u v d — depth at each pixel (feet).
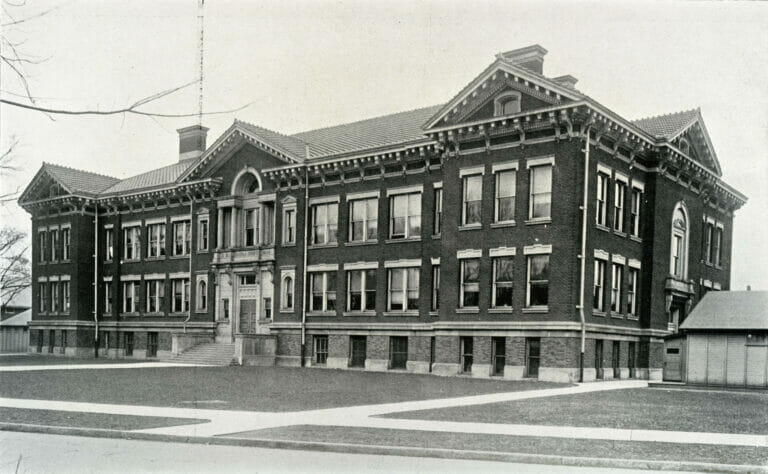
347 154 133.28
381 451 42.29
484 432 48.88
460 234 114.52
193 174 161.17
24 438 47.75
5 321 217.56
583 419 56.54
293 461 39.68
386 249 130.31
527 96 108.37
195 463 38.86
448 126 114.73
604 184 111.86
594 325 105.09
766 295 92.79
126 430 48.88
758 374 89.30
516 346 106.42
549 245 104.88
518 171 108.99
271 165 147.95
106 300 180.96
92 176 192.75
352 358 134.00
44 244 189.06
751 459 39.86
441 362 114.21
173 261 167.22
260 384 89.61
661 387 93.09
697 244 137.49
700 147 138.82
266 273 148.15
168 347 165.99
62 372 109.29
